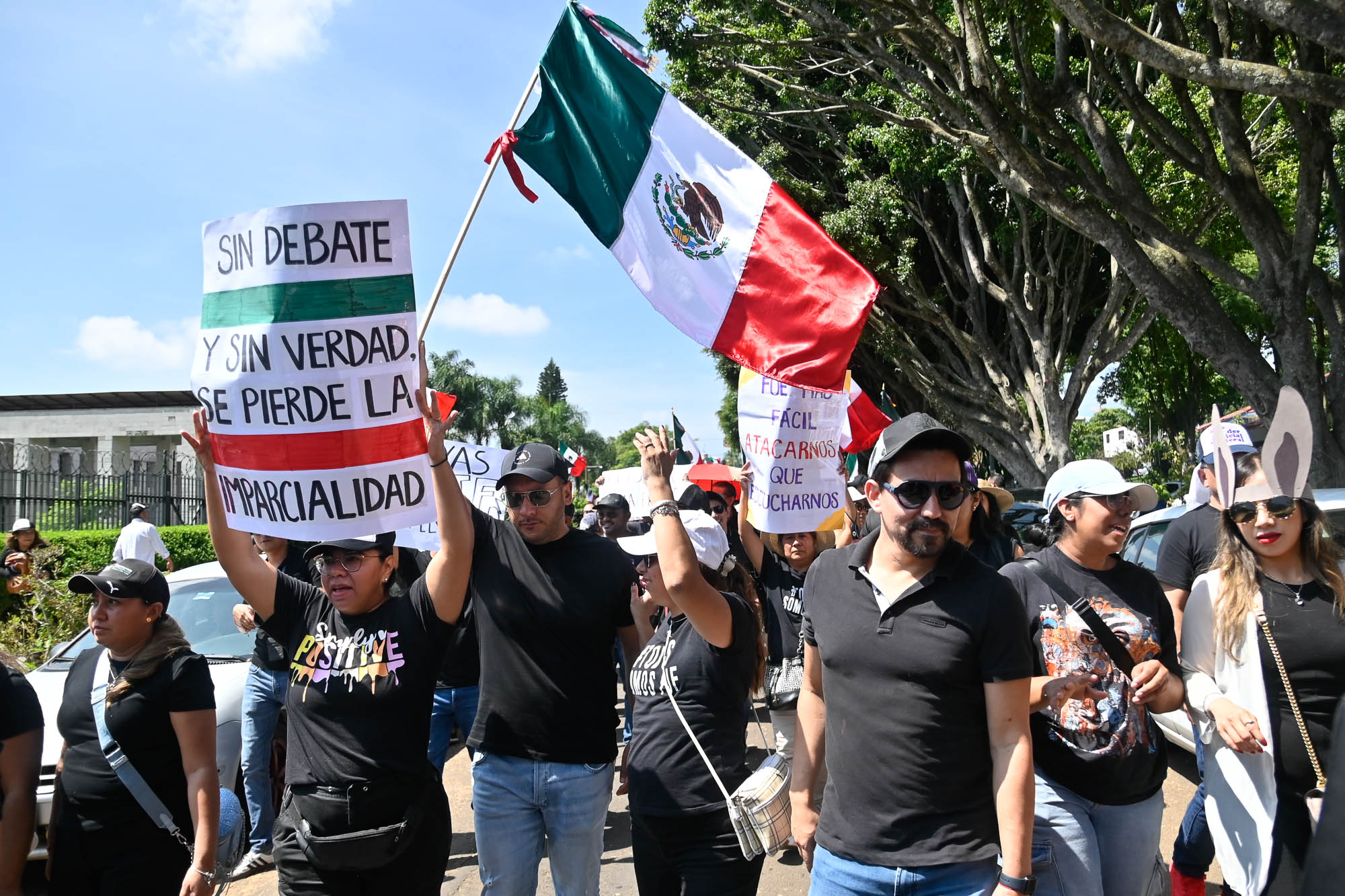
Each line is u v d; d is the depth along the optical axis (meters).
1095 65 11.52
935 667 2.48
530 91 4.14
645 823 3.29
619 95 4.53
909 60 17.27
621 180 4.52
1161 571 4.46
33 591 9.37
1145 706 3.19
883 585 2.64
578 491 25.66
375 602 3.34
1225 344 11.16
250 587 3.40
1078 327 26.36
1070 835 3.02
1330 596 3.00
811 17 12.38
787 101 18.09
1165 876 3.27
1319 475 10.82
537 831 3.55
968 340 23.12
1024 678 2.47
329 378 3.21
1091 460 3.30
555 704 3.49
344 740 3.14
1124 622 3.19
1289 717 2.98
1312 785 2.95
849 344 4.25
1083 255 21.69
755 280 4.36
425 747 3.24
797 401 4.89
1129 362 35.06
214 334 3.30
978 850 2.47
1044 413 21.69
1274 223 11.11
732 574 3.77
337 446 3.21
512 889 3.50
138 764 3.28
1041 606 3.22
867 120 19.47
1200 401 32.31
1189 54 8.21
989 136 11.89
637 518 6.04
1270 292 11.05
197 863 3.19
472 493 7.85
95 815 3.28
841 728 2.63
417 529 4.74
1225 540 3.19
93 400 30.91
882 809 2.51
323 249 3.20
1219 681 3.21
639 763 3.32
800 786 2.96
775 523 4.86
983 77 11.36
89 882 3.31
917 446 2.53
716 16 15.08
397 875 3.13
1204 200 17.02
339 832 3.08
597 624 3.57
